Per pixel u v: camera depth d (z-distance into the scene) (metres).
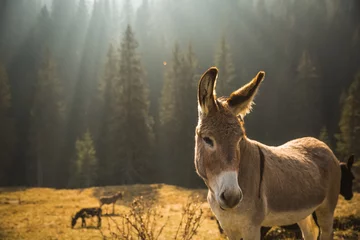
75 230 12.42
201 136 3.39
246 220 3.66
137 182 39.03
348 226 9.08
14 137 45.75
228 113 3.38
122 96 41.34
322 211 4.90
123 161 39.44
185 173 41.00
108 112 46.22
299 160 4.52
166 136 44.19
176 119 43.12
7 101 46.47
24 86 64.00
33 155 46.25
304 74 53.16
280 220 4.16
